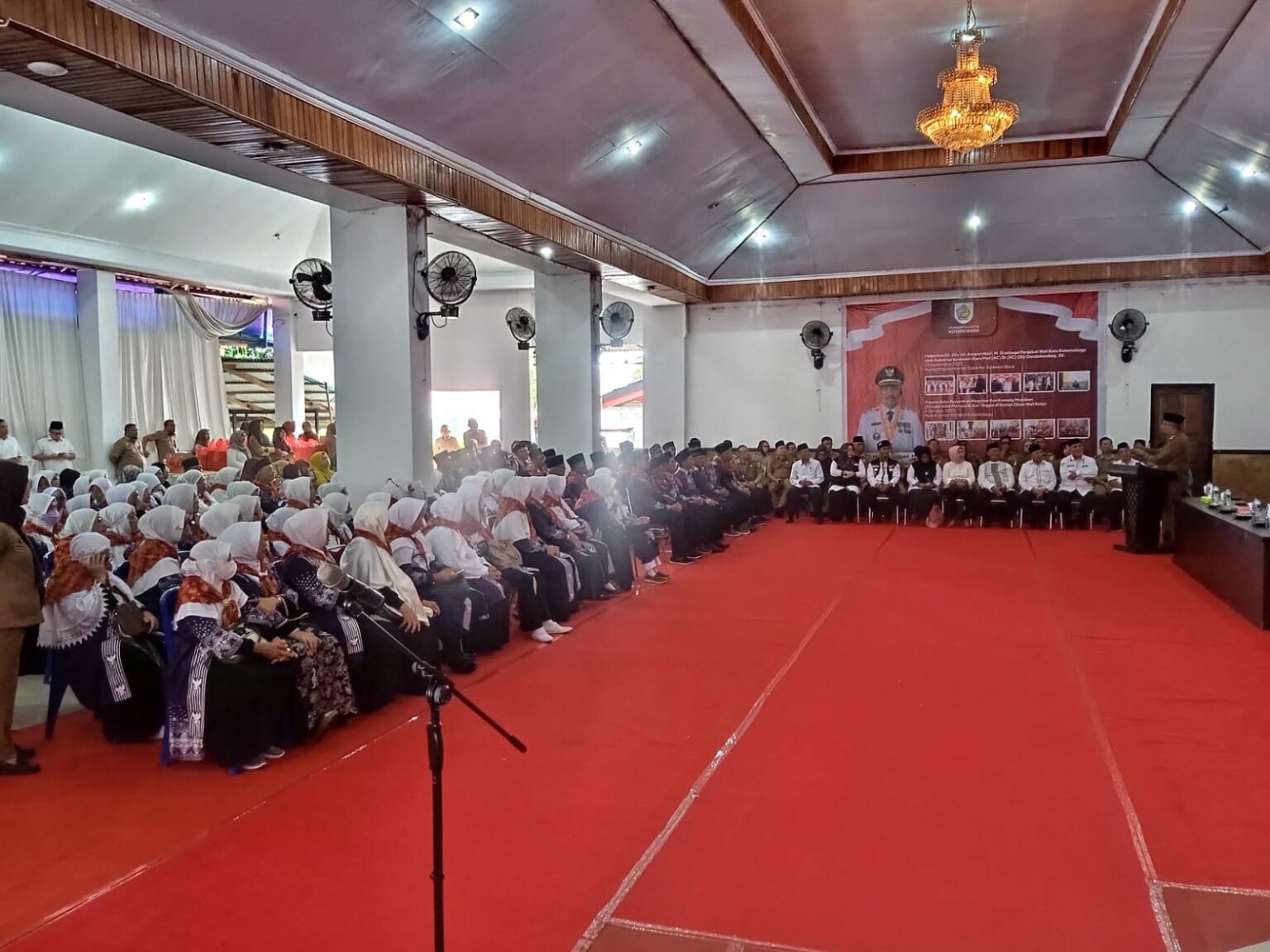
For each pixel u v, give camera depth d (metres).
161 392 12.02
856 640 5.90
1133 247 11.83
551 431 10.55
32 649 5.32
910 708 4.57
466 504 5.81
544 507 6.63
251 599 4.02
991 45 7.77
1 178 8.57
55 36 3.81
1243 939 2.57
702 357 14.10
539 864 3.02
